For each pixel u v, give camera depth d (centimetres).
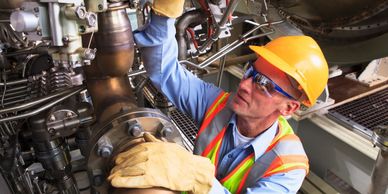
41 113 77
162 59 86
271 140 89
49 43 49
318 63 87
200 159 54
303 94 87
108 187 54
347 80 180
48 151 86
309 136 163
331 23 152
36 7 47
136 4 61
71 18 48
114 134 55
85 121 77
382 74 182
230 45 128
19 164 99
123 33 59
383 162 109
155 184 46
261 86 83
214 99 102
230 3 104
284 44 86
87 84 71
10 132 98
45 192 116
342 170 150
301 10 158
